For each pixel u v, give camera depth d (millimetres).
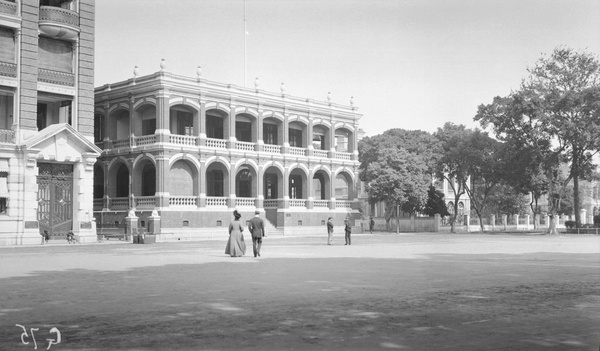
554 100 63000
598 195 112438
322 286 14633
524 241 45344
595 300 12297
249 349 7844
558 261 23281
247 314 10508
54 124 42250
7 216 38625
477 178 75875
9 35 39625
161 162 51719
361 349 7848
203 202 54281
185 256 27156
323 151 66438
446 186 104125
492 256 26547
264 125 63000
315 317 10203
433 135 80062
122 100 55750
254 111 59500
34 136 39781
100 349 7844
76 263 22656
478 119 68125
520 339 8453
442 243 41688
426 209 79750
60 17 41281
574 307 11367
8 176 38875
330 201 66438
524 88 65000
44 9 40875
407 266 20812
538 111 62031
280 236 57906
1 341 8352
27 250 32875
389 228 77062
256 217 26906
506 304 11734
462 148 72562
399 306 11438
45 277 17047
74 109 42781
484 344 8133
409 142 79188
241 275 17500
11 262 23234
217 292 13484
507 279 16359
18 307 11344
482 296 12852
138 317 10219
